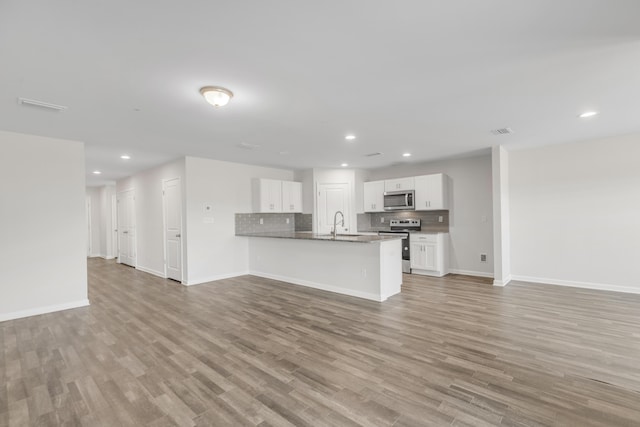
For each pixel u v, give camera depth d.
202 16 1.63
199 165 5.49
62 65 2.11
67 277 4.03
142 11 1.57
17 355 2.67
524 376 2.21
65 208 4.04
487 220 5.64
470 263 5.84
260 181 6.25
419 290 4.73
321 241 4.91
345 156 5.56
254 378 2.24
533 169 5.09
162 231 6.03
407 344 2.78
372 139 4.34
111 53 1.98
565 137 4.39
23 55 1.97
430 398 1.97
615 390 2.02
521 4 1.58
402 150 5.12
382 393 2.04
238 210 6.12
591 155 4.60
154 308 3.97
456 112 3.25
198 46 1.93
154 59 2.07
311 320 3.45
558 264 4.91
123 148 4.63
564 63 2.22
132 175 7.15
